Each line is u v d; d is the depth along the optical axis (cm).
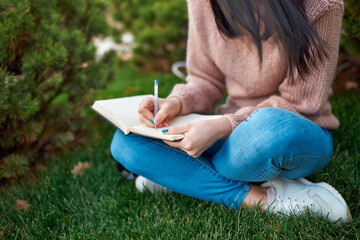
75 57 173
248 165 105
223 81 151
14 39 143
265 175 109
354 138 153
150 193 142
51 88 176
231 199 119
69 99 186
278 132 98
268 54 119
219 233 110
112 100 129
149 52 377
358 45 164
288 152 99
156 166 119
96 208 137
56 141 182
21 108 146
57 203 142
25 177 167
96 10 199
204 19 133
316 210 108
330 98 208
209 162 121
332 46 106
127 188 147
